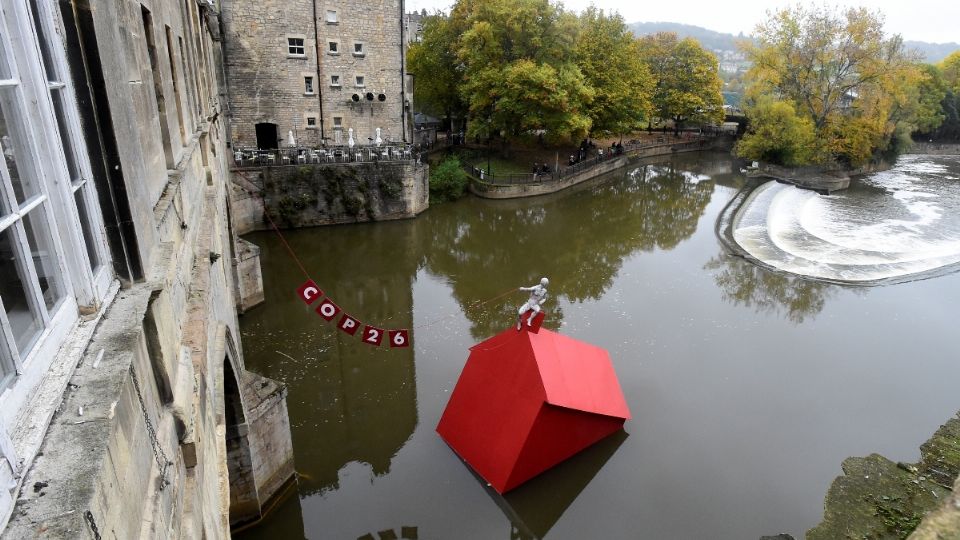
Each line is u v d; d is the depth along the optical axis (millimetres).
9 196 2432
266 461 12086
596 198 41000
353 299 23391
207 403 6242
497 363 14148
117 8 4223
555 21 39500
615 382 15484
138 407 3359
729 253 30188
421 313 22359
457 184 37094
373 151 31594
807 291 25484
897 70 46188
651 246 31344
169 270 4617
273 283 24188
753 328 21828
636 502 13297
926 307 24109
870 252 30719
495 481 13375
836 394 17641
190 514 4395
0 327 2287
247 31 29234
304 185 29312
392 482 13617
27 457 2334
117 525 2738
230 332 10758
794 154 48406
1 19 2496
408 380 17594
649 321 22078
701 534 12484
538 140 50125
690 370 18672
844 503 12797
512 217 35875
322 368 18062
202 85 15500
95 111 3561
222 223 14336
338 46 31125
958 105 69250
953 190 46469
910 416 16656
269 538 12055
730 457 14703
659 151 58312
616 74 46938
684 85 61781
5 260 2502
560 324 21578
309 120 31625
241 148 30688
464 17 41469
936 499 12820
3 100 2557
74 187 3203
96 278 3441
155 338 4066
